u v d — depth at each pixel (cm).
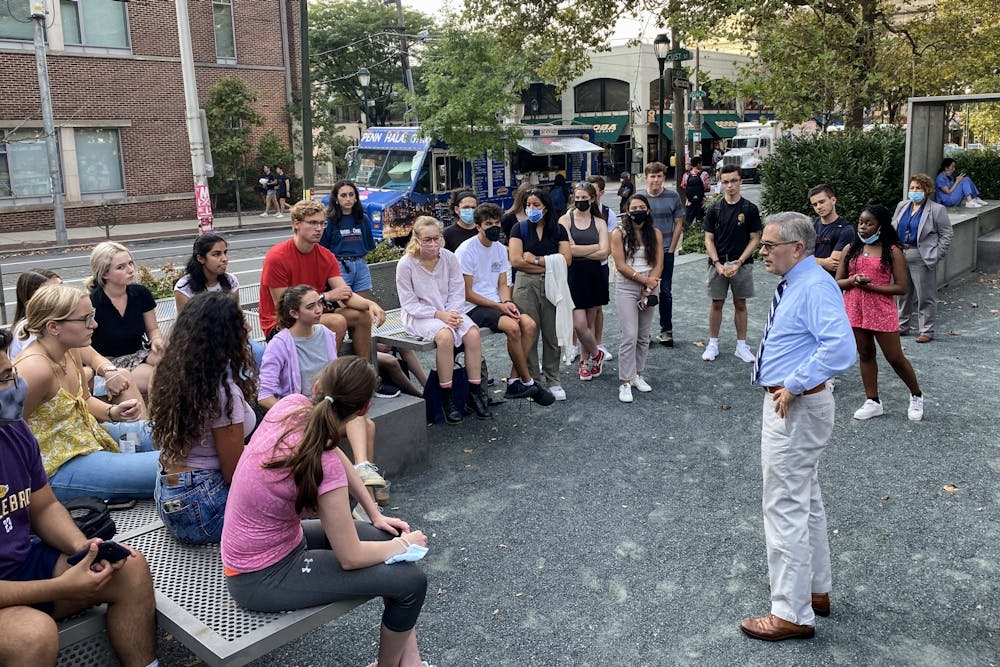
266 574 288
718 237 789
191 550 338
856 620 377
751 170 4150
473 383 627
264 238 2186
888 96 1722
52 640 258
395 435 538
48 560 292
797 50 1498
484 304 638
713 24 1548
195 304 331
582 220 713
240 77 2789
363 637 373
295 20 2945
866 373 629
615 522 479
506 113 2106
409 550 305
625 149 4841
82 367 412
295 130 2962
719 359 819
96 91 2377
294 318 469
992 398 669
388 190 1873
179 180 2616
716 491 517
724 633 370
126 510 376
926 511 479
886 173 1344
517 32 1852
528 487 529
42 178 2295
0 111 2192
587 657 354
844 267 627
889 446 578
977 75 1683
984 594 393
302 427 285
